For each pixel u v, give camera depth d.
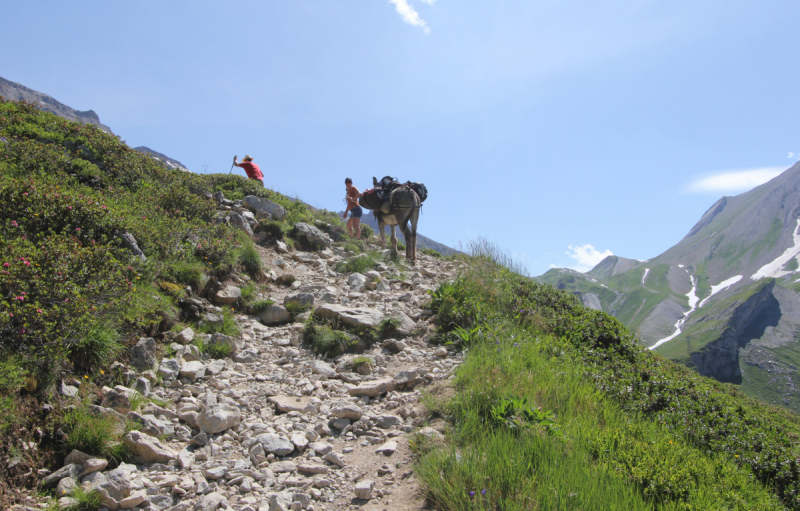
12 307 4.28
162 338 6.53
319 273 11.95
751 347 179.12
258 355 7.25
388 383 6.40
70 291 4.75
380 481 4.23
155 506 3.69
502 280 11.02
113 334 5.46
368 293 10.59
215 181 16.30
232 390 5.97
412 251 13.95
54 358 4.36
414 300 10.17
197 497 3.88
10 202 6.39
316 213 18.48
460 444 4.61
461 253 13.05
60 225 6.66
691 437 6.30
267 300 8.97
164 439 4.65
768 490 5.26
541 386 5.95
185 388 5.81
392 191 13.38
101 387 4.93
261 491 4.05
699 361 163.62
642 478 4.18
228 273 9.30
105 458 4.09
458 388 5.89
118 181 11.53
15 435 3.75
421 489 4.00
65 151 11.55
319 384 6.45
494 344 7.34
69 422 4.16
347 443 5.04
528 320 9.34
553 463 4.05
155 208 9.95
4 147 9.73
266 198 15.68
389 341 7.97
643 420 6.38
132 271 6.40
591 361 8.20
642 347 10.19
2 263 4.55
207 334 7.27
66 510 3.39
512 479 3.77
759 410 10.55
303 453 4.78
